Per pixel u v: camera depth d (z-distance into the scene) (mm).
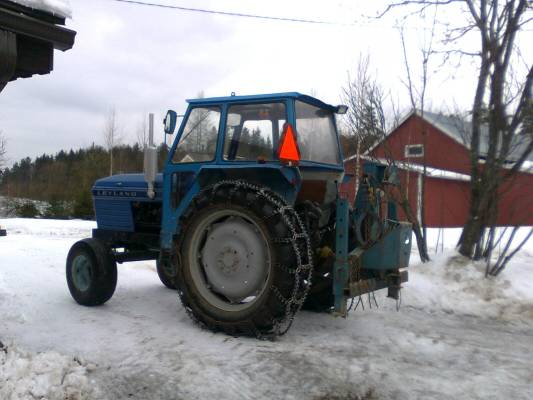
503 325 4734
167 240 4793
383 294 5598
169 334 4234
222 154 4504
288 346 3939
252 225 4219
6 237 12406
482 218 6234
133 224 5508
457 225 17578
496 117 6164
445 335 4344
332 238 4691
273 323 4020
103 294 5129
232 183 4184
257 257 4172
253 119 4441
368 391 3137
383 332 4383
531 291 5410
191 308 4379
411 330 4484
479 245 6211
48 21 3451
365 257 4453
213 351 3793
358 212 4496
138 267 7633
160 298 5668
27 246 10125
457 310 5211
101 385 3234
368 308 5254
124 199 5516
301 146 4441
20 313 4777
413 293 5555
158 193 5203
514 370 3498
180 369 3449
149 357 3668
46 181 42375
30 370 3346
